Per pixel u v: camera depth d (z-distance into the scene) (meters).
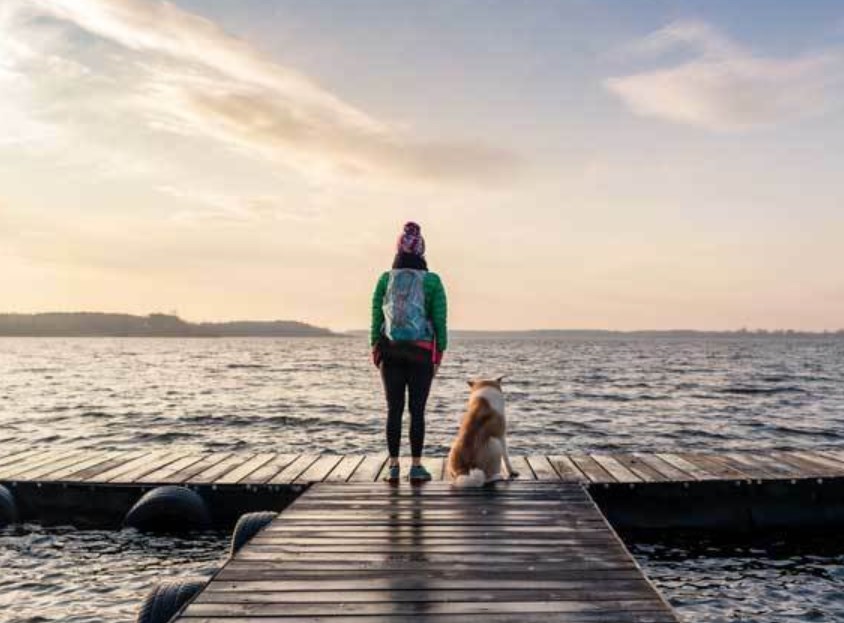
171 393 31.17
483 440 6.61
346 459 9.23
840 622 5.79
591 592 3.77
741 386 34.28
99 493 8.02
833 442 15.99
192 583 4.51
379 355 6.67
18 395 30.05
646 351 119.62
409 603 3.62
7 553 7.27
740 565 7.06
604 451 14.42
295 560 4.35
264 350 133.88
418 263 6.60
